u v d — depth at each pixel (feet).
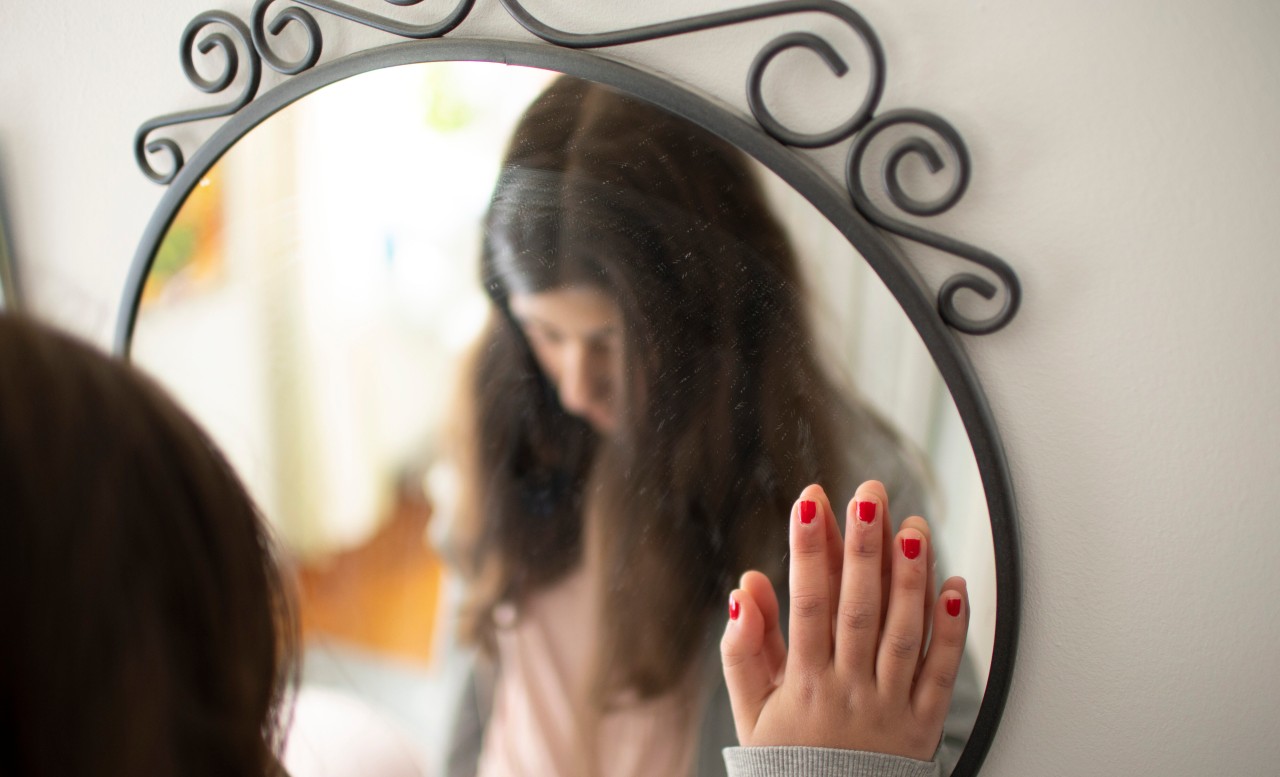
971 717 1.86
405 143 2.05
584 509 2.10
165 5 2.29
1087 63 1.63
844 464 1.83
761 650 1.95
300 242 2.23
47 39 2.42
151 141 2.37
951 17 1.66
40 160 2.53
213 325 2.39
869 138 1.68
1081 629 1.87
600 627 2.15
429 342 2.17
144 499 1.11
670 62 1.86
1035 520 1.84
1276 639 1.77
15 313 1.14
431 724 2.41
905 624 1.75
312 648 2.50
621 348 1.97
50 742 1.06
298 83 2.10
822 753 1.78
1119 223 1.67
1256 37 1.56
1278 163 1.59
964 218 1.73
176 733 1.14
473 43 1.92
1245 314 1.65
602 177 1.89
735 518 1.95
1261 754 1.83
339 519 2.40
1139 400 1.73
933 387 1.74
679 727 2.11
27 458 1.04
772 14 1.70
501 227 2.02
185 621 1.16
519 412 2.12
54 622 1.04
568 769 2.26
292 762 2.54
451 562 2.29
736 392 1.89
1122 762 1.92
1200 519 1.76
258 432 2.42
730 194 1.80
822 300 1.78
